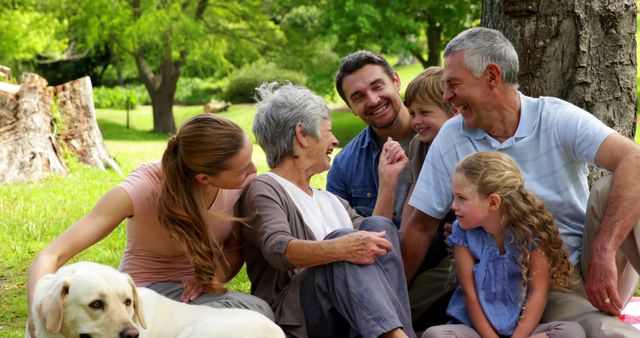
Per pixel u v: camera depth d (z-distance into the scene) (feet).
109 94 141.79
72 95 44.62
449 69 13.82
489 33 13.69
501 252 13.00
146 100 154.20
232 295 12.95
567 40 18.35
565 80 18.48
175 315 11.91
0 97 40.96
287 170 13.97
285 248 12.62
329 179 17.38
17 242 27.76
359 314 12.16
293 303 13.10
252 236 13.26
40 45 111.65
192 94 152.97
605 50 18.39
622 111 18.57
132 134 105.50
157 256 13.37
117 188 12.89
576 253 13.70
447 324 13.15
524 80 18.69
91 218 12.69
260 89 14.46
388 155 15.20
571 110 13.70
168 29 103.14
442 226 14.98
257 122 14.02
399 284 12.79
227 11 110.52
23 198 36.01
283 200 13.43
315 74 107.14
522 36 18.60
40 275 11.90
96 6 101.24
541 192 13.66
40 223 30.78
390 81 16.87
